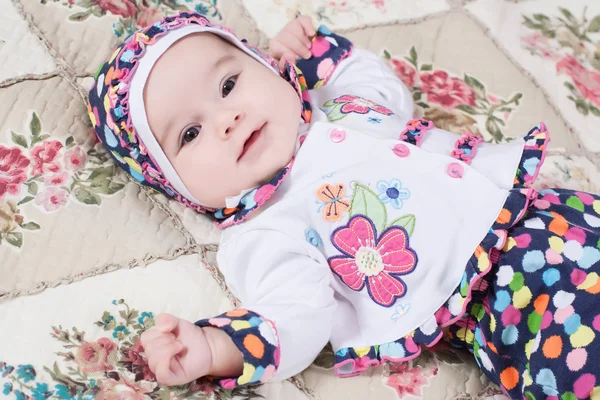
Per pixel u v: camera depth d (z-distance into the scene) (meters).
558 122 1.54
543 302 1.07
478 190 1.14
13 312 1.09
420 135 1.24
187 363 0.98
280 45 1.50
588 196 1.20
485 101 1.57
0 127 1.24
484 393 1.14
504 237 1.10
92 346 1.07
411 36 1.67
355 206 1.16
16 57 1.33
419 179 1.16
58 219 1.19
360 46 1.64
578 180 1.45
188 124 1.18
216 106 1.18
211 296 1.18
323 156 1.22
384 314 1.16
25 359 1.03
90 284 1.14
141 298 1.14
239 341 1.00
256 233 1.18
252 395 1.06
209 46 1.21
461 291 1.11
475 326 1.15
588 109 1.57
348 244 1.17
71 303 1.11
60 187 1.23
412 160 1.18
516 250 1.10
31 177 1.22
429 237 1.13
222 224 1.26
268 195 1.20
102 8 1.43
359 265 1.16
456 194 1.14
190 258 1.22
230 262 1.17
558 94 1.59
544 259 1.08
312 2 1.67
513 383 1.08
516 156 1.20
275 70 1.33
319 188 1.19
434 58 1.64
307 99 1.33
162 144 1.20
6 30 1.35
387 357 1.13
